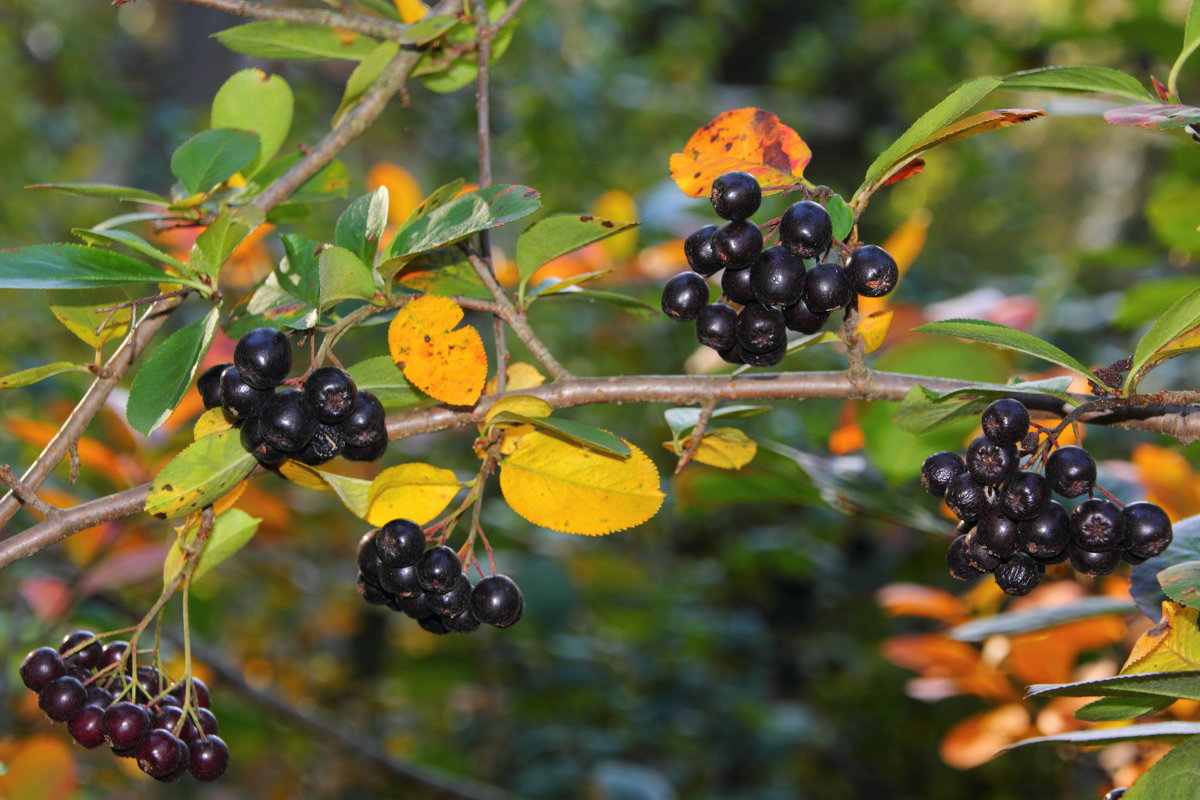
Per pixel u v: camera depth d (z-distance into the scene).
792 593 2.11
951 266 2.41
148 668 0.68
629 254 1.13
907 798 1.85
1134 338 1.48
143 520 1.05
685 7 2.54
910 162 0.66
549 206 1.82
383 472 0.67
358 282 0.66
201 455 0.66
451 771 1.56
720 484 0.83
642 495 0.68
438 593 0.67
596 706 1.69
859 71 3.04
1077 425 0.67
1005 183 2.57
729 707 1.75
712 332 0.67
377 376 0.68
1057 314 1.43
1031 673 0.82
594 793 1.54
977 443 0.65
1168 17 1.19
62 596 1.03
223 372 0.65
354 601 1.79
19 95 1.87
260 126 0.73
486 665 1.69
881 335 0.69
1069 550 0.66
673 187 1.21
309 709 1.52
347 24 0.70
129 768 1.48
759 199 0.65
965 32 2.13
